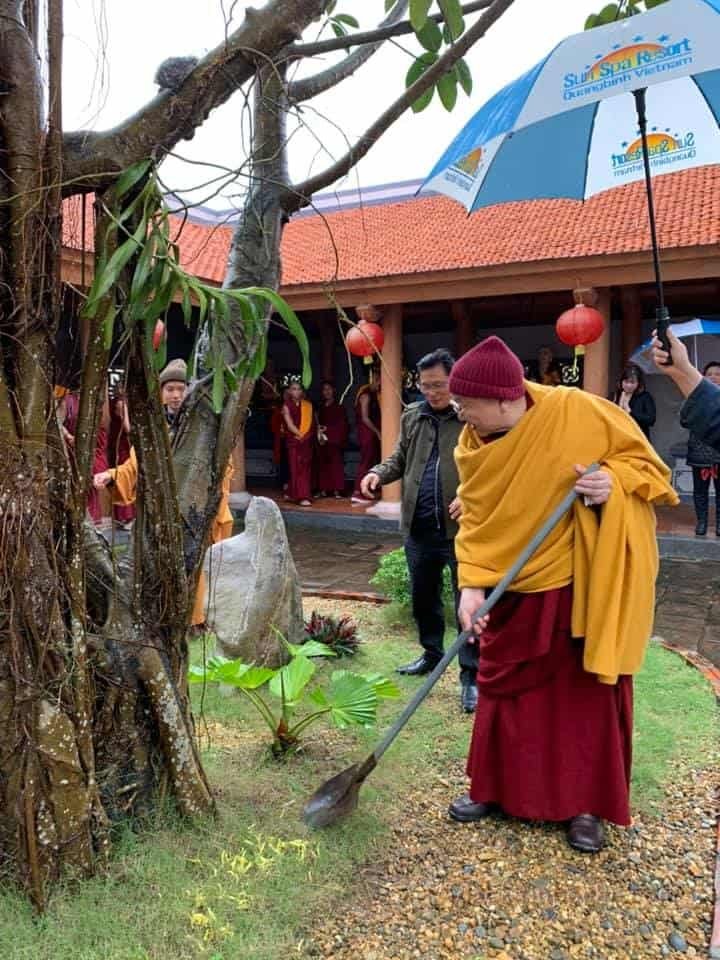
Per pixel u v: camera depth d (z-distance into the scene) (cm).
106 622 231
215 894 215
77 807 210
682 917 224
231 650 386
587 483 237
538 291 847
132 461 347
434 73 238
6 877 208
